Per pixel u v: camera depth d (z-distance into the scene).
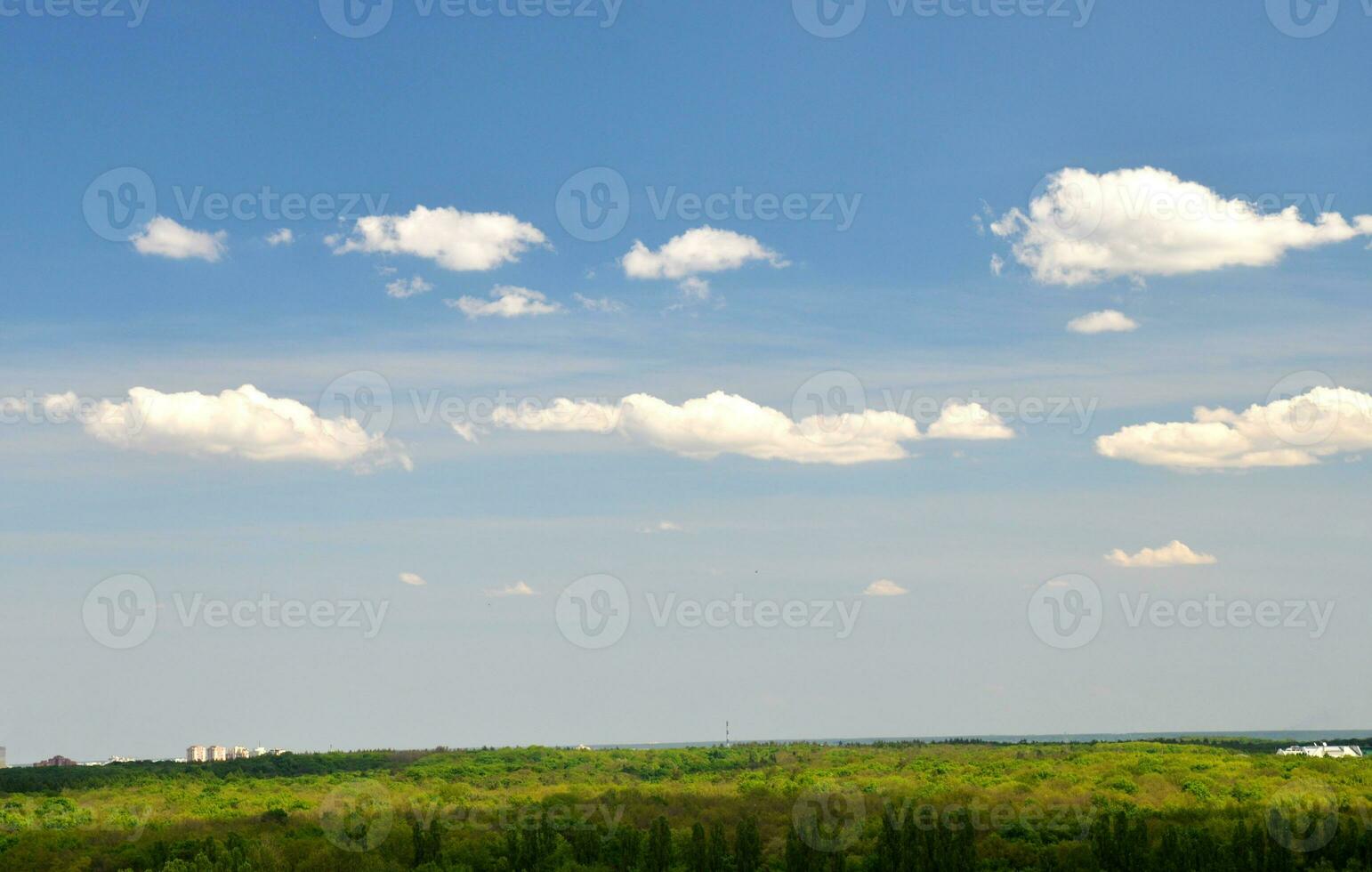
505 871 126.19
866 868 123.31
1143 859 114.44
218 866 123.38
